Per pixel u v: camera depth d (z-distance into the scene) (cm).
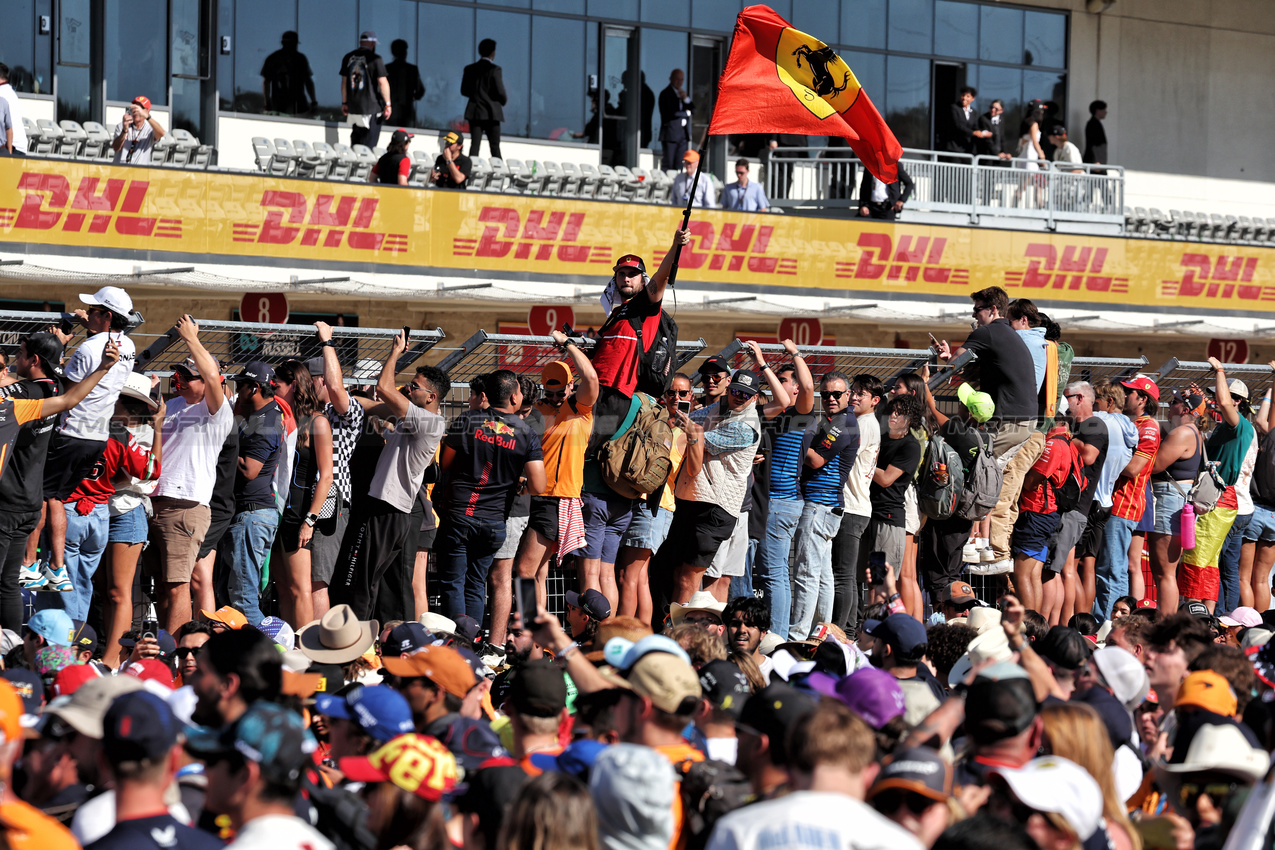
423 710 1725
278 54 6425
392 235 5081
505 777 1384
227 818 1241
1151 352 7700
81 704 1354
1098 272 6131
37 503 2647
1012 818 1325
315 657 2345
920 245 5878
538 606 1648
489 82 6400
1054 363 3588
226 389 3125
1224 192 8519
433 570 3139
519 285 5425
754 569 3378
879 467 3388
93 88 6084
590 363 2962
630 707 1501
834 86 3058
